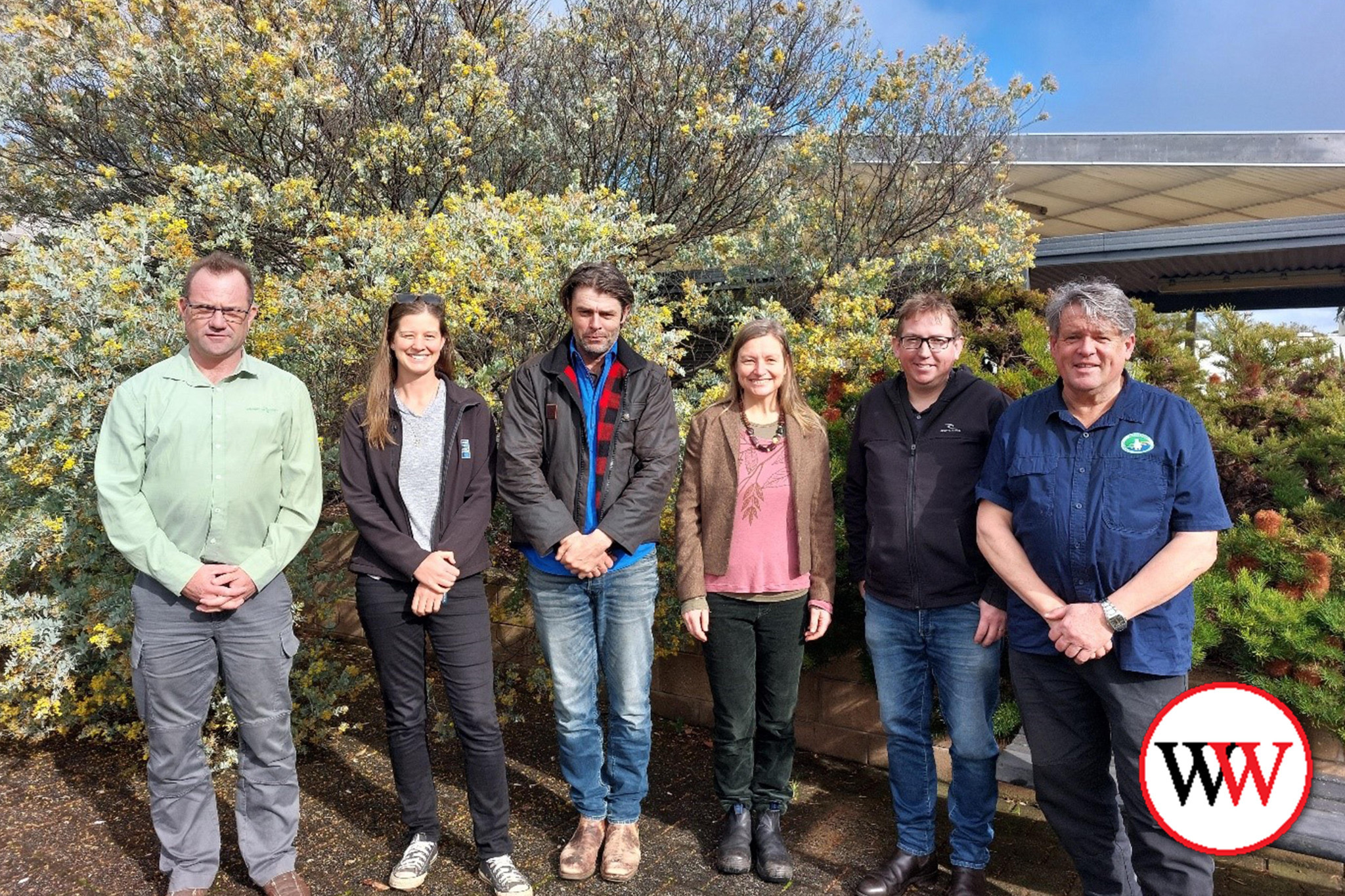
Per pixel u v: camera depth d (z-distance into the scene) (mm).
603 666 2883
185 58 5328
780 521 2842
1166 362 3967
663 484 2777
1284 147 9367
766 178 6676
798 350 4629
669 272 6414
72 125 5930
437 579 2627
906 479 2656
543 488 2736
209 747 3578
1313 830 2361
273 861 2666
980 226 6070
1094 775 2383
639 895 2736
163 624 2529
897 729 2766
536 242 3969
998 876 2855
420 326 2684
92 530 3574
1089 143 9422
